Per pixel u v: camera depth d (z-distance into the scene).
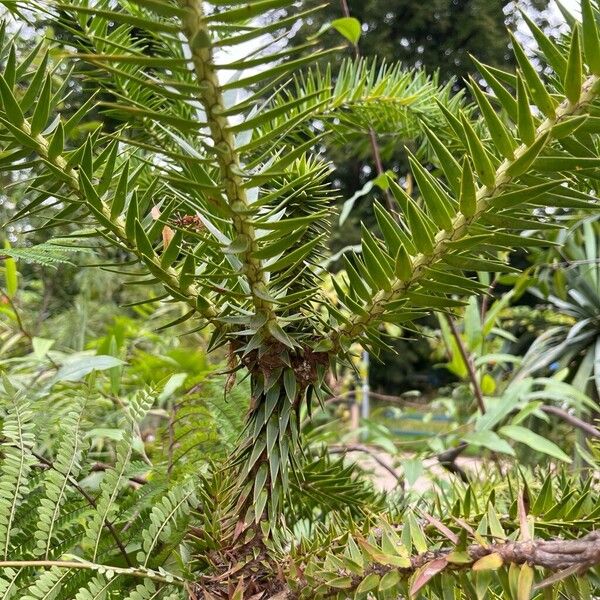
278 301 0.40
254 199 0.43
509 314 2.13
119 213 0.40
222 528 0.45
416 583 0.32
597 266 1.84
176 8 0.26
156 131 0.62
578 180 0.46
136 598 0.41
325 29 0.28
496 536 0.33
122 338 1.16
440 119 0.82
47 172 0.41
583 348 1.78
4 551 0.42
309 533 0.56
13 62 0.36
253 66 0.28
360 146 1.23
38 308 2.45
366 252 0.39
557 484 0.54
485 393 1.63
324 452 0.65
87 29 0.51
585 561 0.29
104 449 1.10
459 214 0.38
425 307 0.42
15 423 0.45
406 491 0.89
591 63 0.35
